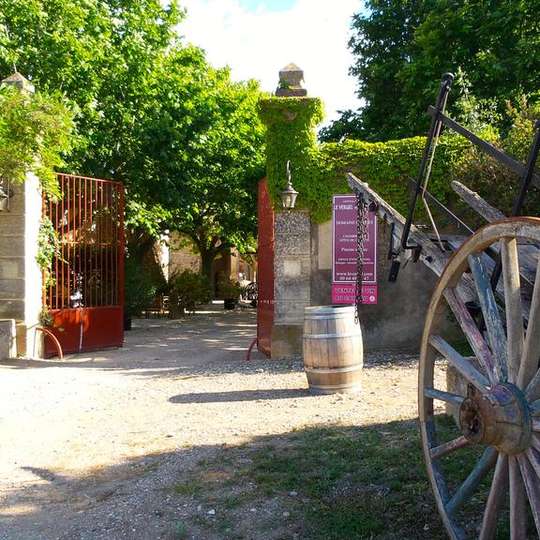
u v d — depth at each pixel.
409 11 21.72
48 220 12.81
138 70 17.00
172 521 4.56
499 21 16.77
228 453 5.98
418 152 11.84
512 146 10.15
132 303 19.16
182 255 40.31
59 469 5.79
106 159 16.62
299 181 12.04
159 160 17.08
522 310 3.58
